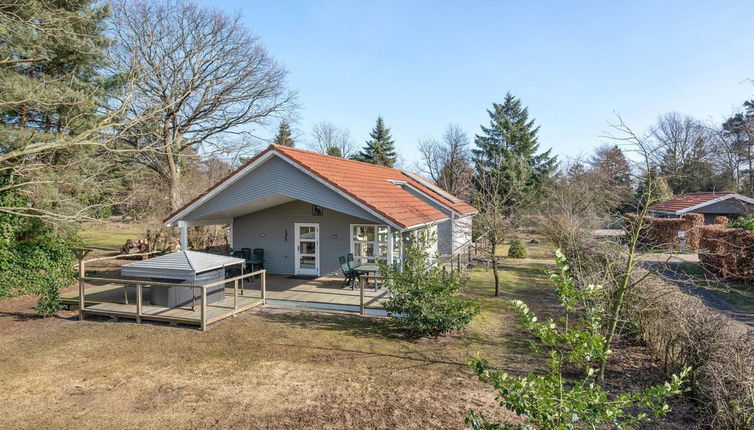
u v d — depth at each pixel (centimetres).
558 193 2584
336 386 754
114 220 2552
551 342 399
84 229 2011
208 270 1243
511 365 849
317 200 1423
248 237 1842
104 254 2572
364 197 1403
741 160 3250
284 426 621
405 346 962
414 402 691
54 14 1541
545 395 367
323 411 664
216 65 2794
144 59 2389
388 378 788
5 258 1453
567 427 353
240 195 1524
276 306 1318
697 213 2855
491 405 677
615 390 736
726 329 671
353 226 1709
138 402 704
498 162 3944
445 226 2492
